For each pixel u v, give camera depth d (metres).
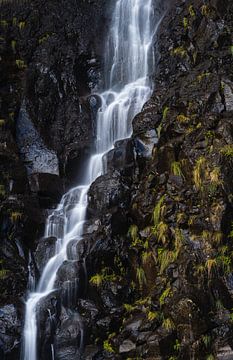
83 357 11.67
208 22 16.34
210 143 12.73
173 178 12.89
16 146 16.59
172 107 14.27
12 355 11.73
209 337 10.92
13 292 12.88
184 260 11.67
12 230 14.08
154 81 17.34
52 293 12.42
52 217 14.69
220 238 11.62
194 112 13.70
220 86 13.99
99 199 13.80
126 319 12.01
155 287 11.98
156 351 10.88
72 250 12.98
